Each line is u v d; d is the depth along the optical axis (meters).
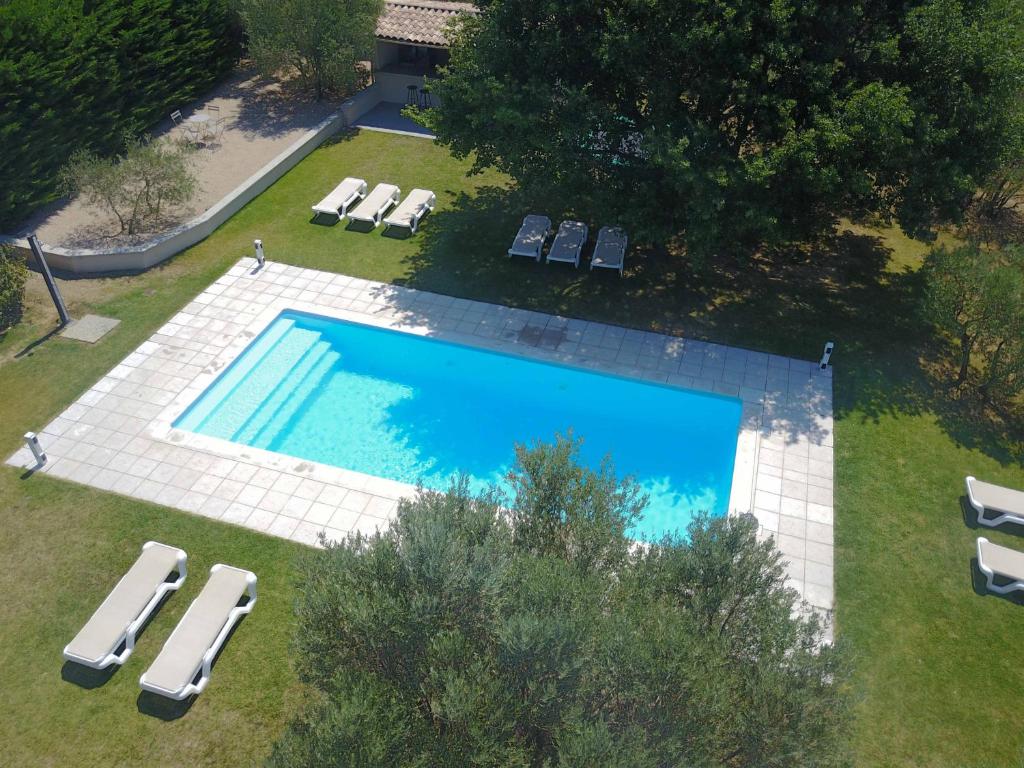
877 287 21.81
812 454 16.95
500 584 9.29
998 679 12.96
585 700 8.62
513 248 22.30
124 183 22.06
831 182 17.02
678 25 17.55
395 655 9.02
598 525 10.66
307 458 17.42
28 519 15.08
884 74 18.25
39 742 11.87
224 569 13.68
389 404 18.67
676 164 16.89
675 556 10.23
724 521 10.56
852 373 19.05
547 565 9.50
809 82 17.41
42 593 13.85
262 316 20.34
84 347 19.12
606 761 7.70
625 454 17.62
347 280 21.72
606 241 22.22
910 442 17.31
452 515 10.37
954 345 19.97
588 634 8.61
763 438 17.28
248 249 22.80
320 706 9.50
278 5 27.41
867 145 17.47
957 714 12.46
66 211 23.39
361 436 17.92
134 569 13.67
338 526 15.15
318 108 29.70
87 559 14.41
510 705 8.37
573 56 19.03
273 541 14.81
